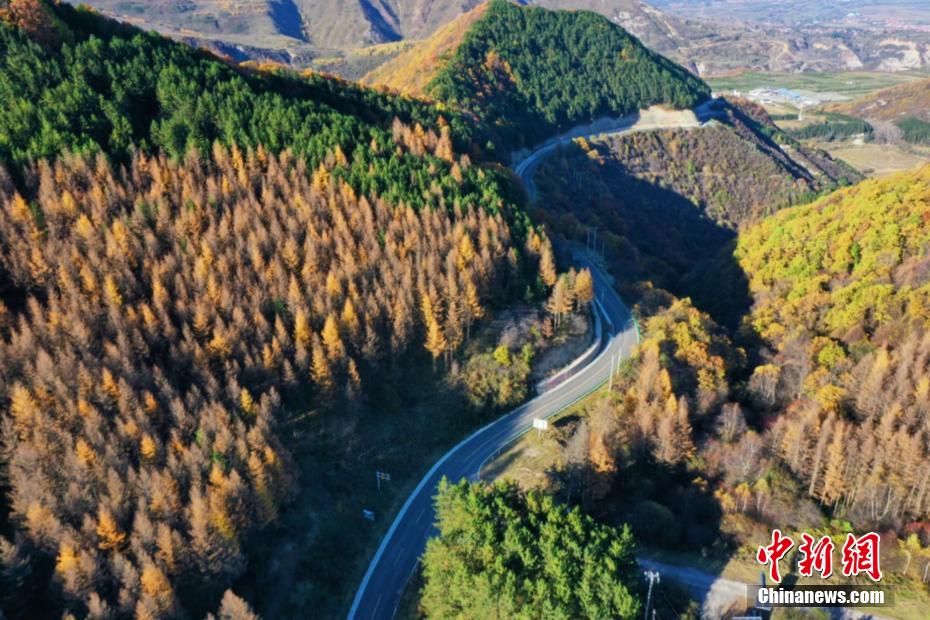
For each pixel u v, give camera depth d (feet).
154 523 215.31
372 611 241.35
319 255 335.88
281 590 240.53
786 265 432.25
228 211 344.90
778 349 358.64
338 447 299.99
